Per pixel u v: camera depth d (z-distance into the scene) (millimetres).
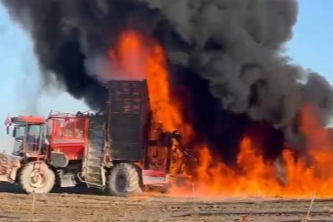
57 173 91688
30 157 90625
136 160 89000
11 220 58344
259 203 75875
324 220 56719
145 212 66812
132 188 87062
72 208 70875
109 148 89938
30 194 87562
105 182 89188
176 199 83125
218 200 82188
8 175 89938
